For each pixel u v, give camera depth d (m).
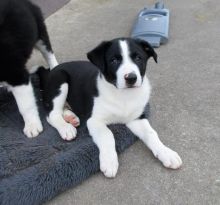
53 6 1.48
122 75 0.73
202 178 0.72
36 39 0.96
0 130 0.87
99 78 0.81
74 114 0.88
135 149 0.80
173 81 1.01
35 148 0.80
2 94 0.98
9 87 0.88
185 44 1.18
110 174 0.73
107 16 1.39
